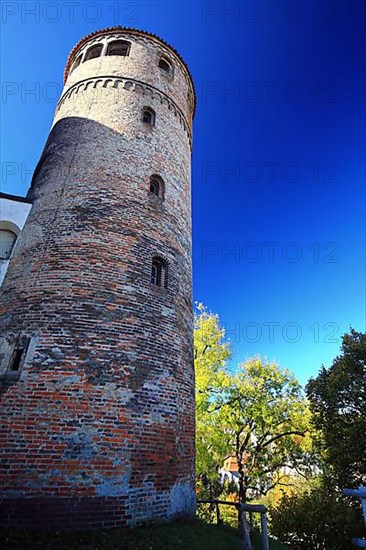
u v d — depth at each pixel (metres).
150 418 8.33
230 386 23.53
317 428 20.02
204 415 21.03
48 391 7.62
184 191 13.66
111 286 9.35
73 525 6.60
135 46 15.41
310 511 14.00
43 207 10.89
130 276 9.79
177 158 13.84
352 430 17.39
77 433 7.36
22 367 7.86
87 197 10.75
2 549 5.55
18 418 7.31
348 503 15.12
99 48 15.89
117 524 6.95
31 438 7.15
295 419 23.22
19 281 9.39
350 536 13.09
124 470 7.45
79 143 12.20
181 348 10.15
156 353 9.23
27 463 6.93
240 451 23.72
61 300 8.81
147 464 7.86
